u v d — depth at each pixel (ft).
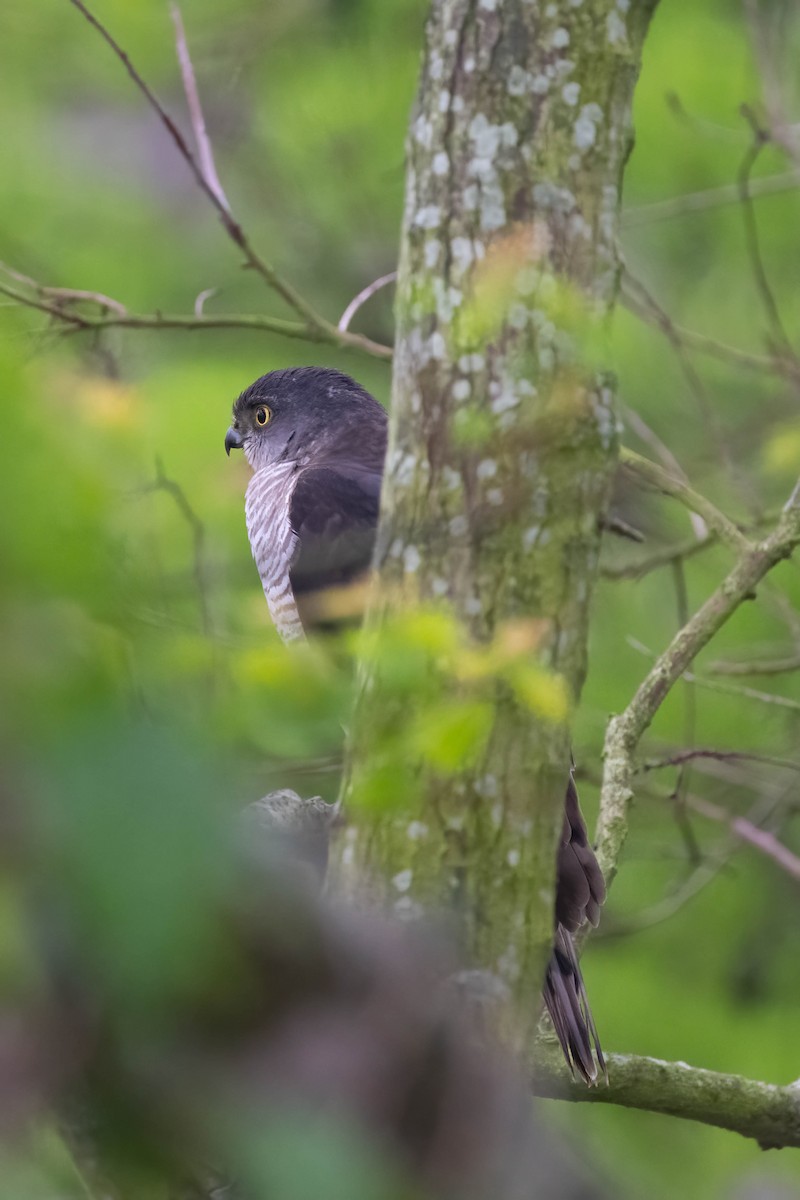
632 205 43.55
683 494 26.81
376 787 13.76
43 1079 7.39
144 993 7.21
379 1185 7.41
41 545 8.07
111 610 8.71
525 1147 9.36
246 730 10.84
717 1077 23.72
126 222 40.83
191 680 10.71
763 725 42.01
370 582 16.60
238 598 15.88
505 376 16.22
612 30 16.94
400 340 16.89
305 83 43.52
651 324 37.19
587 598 16.46
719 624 25.57
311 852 16.33
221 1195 8.05
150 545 11.40
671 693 41.34
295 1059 7.77
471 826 15.69
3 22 40.91
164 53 42.06
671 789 39.29
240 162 43.37
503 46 16.71
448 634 14.44
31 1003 7.38
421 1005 8.80
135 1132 7.68
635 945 43.27
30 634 7.89
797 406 39.37
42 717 7.51
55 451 8.35
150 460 12.39
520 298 16.26
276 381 36.96
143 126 41.52
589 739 39.04
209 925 7.28
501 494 16.12
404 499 16.48
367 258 44.16
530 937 15.85
